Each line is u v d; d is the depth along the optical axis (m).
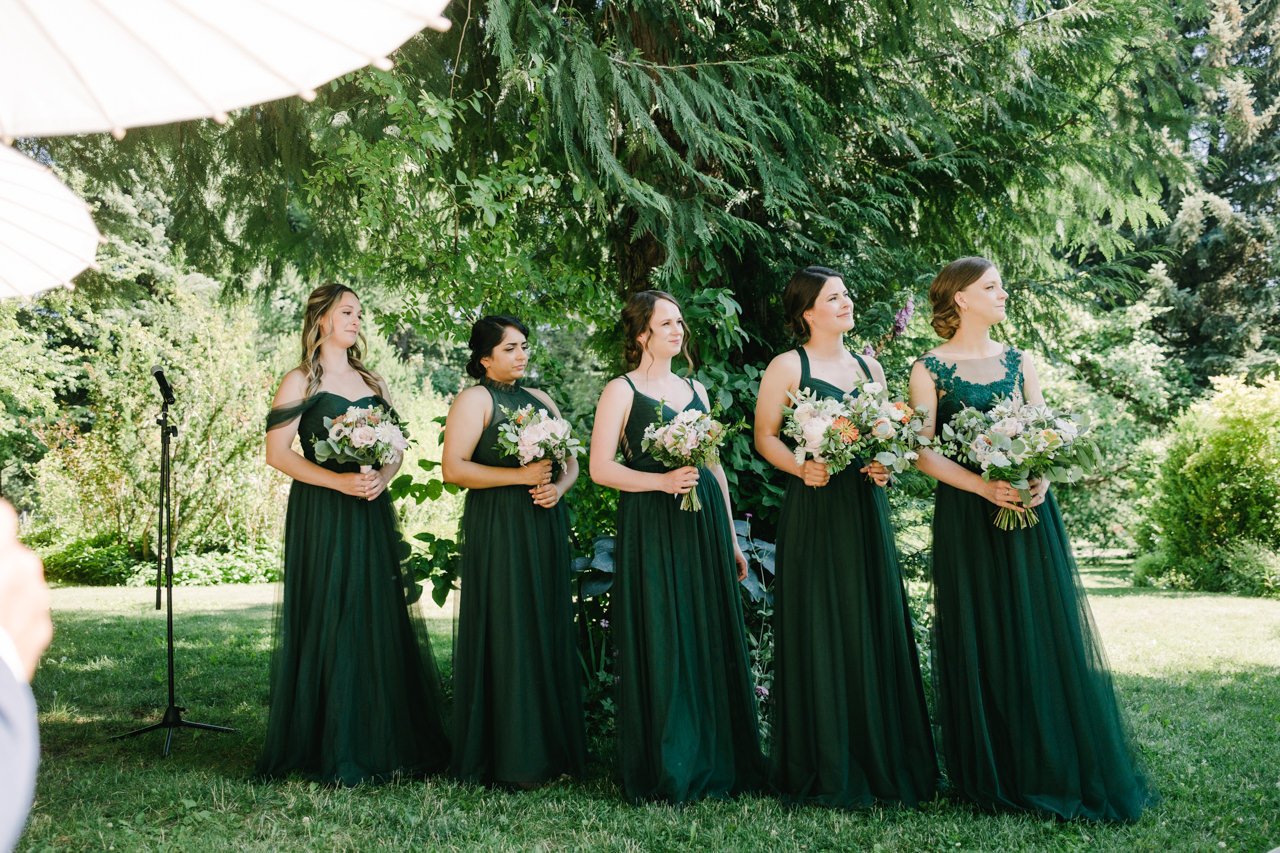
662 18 4.51
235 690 5.41
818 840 3.02
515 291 4.80
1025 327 6.06
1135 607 8.63
